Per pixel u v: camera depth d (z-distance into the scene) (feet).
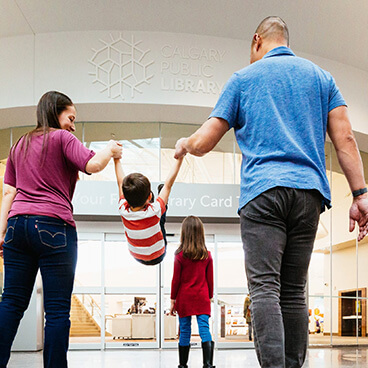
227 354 34.32
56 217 9.68
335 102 8.32
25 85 39.93
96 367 24.90
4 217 10.53
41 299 41.32
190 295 19.02
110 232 42.11
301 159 7.71
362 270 48.34
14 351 39.37
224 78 41.14
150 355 33.40
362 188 8.13
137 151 43.96
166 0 36.42
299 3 36.22
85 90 39.75
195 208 41.14
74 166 10.19
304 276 7.91
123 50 40.16
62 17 38.29
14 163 10.24
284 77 8.10
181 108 41.01
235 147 44.96
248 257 7.64
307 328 7.95
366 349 43.55
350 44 41.70
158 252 13.43
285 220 7.64
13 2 35.91
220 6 37.04
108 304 41.11
